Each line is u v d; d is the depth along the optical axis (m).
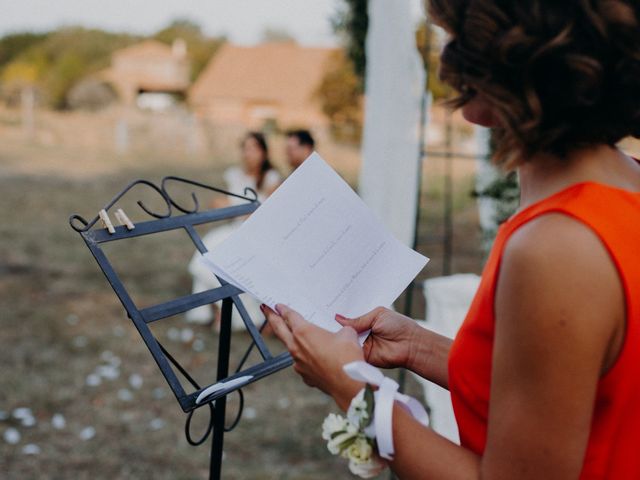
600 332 0.77
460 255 8.18
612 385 0.81
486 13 0.82
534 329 0.77
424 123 3.50
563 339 0.76
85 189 12.41
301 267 1.17
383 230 1.26
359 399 0.89
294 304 1.12
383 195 3.59
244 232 1.17
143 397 4.32
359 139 18.47
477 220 9.96
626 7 0.79
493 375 0.82
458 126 7.68
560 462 0.77
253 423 4.01
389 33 3.54
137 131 20.16
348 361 0.94
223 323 1.39
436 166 12.34
